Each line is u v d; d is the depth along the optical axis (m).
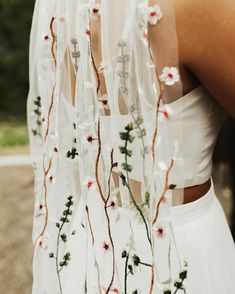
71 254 0.84
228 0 0.67
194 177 0.76
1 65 8.62
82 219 0.80
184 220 0.77
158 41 0.69
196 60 0.69
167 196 0.70
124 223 0.74
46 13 0.81
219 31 0.67
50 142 0.82
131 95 0.71
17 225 2.86
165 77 0.69
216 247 0.79
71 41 0.76
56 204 0.83
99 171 0.75
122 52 0.70
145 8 0.68
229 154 1.84
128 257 0.74
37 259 0.87
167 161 0.70
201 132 0.75
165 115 0.69
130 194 0.73
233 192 2.12
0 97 8.61
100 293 0.75
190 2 0.68
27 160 4.10
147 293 0.74
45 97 0.83
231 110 0.74
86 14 0.73
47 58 0.81
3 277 2.33
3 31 8.79
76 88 0.76
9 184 3.51
